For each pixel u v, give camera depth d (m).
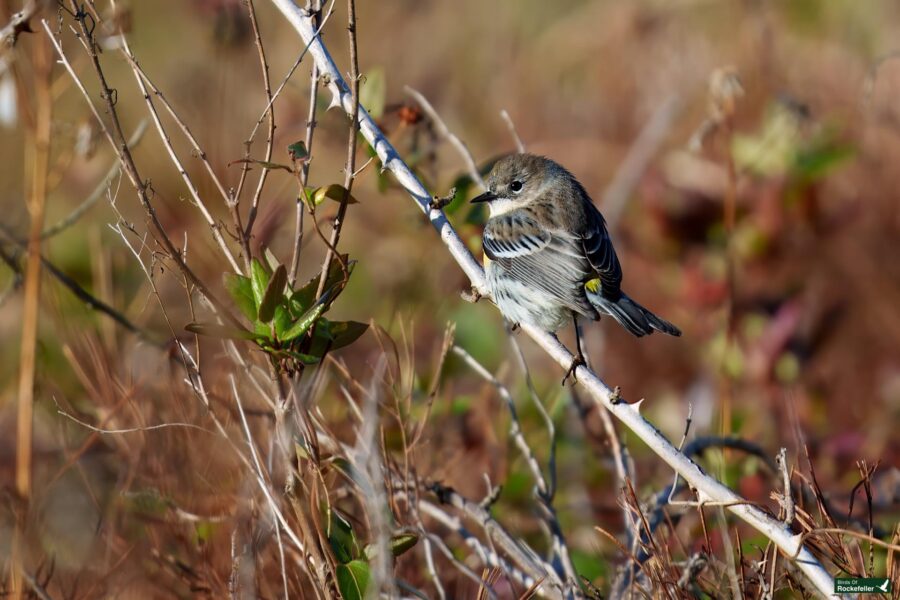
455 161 17.98
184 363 8.88
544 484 10.25
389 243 15.24
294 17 8.83
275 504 8.07
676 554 10.08
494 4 22.83
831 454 12.73
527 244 11.03
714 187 15.61
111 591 9.01
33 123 10.74
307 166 8.49
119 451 10.12
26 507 9.29
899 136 17.69
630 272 16.28
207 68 16.14
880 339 15.19
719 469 10.90
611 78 20.27
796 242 15.62
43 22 8.61
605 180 18.72
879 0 20.56
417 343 13.83
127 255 13.80
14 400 11.76
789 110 15.30
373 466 7.46
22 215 14.04
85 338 11.19
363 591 7.94
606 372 15.32
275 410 8.39
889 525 10.73
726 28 20.62
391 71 20.64
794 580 8.40
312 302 8.25
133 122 16.22
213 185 14.14
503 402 12.03
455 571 10.19
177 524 9.40
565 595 8.89
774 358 13.92
